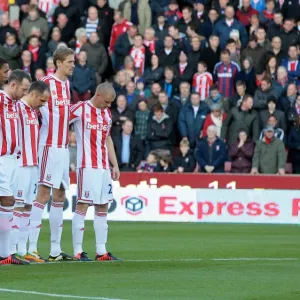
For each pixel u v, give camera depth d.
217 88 63.31
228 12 68.00
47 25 72.75
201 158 60.31
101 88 33.72
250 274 29.72
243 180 58.34
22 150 32.53
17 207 32.62
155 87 64.31
